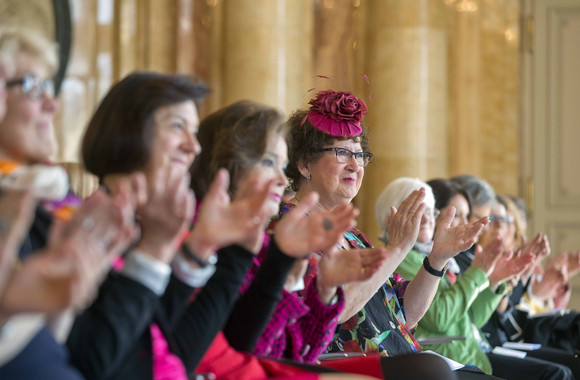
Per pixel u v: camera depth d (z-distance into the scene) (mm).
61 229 1546
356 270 2449
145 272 1739
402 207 2975
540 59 7738
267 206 1933
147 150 2121
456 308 3826
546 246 4332
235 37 6656
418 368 2408
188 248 1889
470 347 3896
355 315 3068
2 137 1811
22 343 1482
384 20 6988
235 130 2457
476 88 7277
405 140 6891
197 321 1967
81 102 6367
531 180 7715
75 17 6391
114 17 6523
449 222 3406
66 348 1676
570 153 7738
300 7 6812
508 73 7430
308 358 2512
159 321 1866
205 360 2119
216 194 1911
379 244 6820
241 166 2436
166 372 1874
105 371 1674
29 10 6062
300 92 6773
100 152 2145
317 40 7000
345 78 7012
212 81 6742
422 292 3412
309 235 2207
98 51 6453
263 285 2236
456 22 7223
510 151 7430
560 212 7703
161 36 6641
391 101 6910
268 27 6637
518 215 5570
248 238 2047
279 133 2490
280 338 2463
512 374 4043
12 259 1434
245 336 2242
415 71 6961
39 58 1820
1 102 1696
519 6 7719
